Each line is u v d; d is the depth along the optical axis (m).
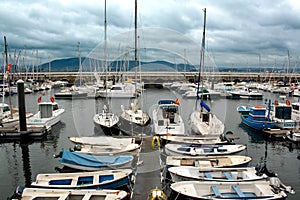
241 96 33.19
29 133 14.40
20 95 14.20
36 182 7.80
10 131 14.33
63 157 9.09
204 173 8.32
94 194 7.00
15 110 18.36
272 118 16.25
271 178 7.43
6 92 32.44
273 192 7.09
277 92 38.19
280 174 10.15
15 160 11.61
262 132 15.37
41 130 14.46
